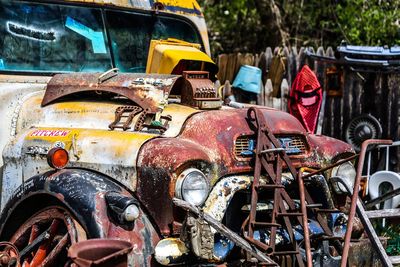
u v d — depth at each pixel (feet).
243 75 36.86
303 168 21.29
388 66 35.01
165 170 18.69
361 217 20.80
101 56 25.59
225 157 19.79
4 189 21.70
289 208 20.45
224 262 19.52
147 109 20.67
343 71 37.81
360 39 48.73
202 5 54.13
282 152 20.44
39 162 20.80
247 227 19.66
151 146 19.21
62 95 22.18
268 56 39.91
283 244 20.52
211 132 19.99
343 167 22.45
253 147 20.47
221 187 19.54
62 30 24.88
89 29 25.46
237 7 52.85
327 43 52.60
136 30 26.66
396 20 47.80
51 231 19.60
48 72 24.30
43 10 24.61
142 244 18.51
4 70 23.54
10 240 20.68
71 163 20.24
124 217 18.28
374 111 37.19
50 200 20.13
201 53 25.03
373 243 20.49
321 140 22.53
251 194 19.88
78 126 21.42
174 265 18.51
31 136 21.27
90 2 25.55
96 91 21.68
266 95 38.04
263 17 53.42
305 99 32.81
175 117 20.52
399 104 36.65
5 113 22.59
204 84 21.31
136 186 19.17
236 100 37.09
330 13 52.21
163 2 27.58
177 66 24.18
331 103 38.24
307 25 53.26
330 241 21.50
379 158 36.29
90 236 18.24
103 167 19.71
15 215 20.67
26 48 24.11
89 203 18.48
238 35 54.03
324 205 21.76
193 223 18.06
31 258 20.08
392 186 28.32
